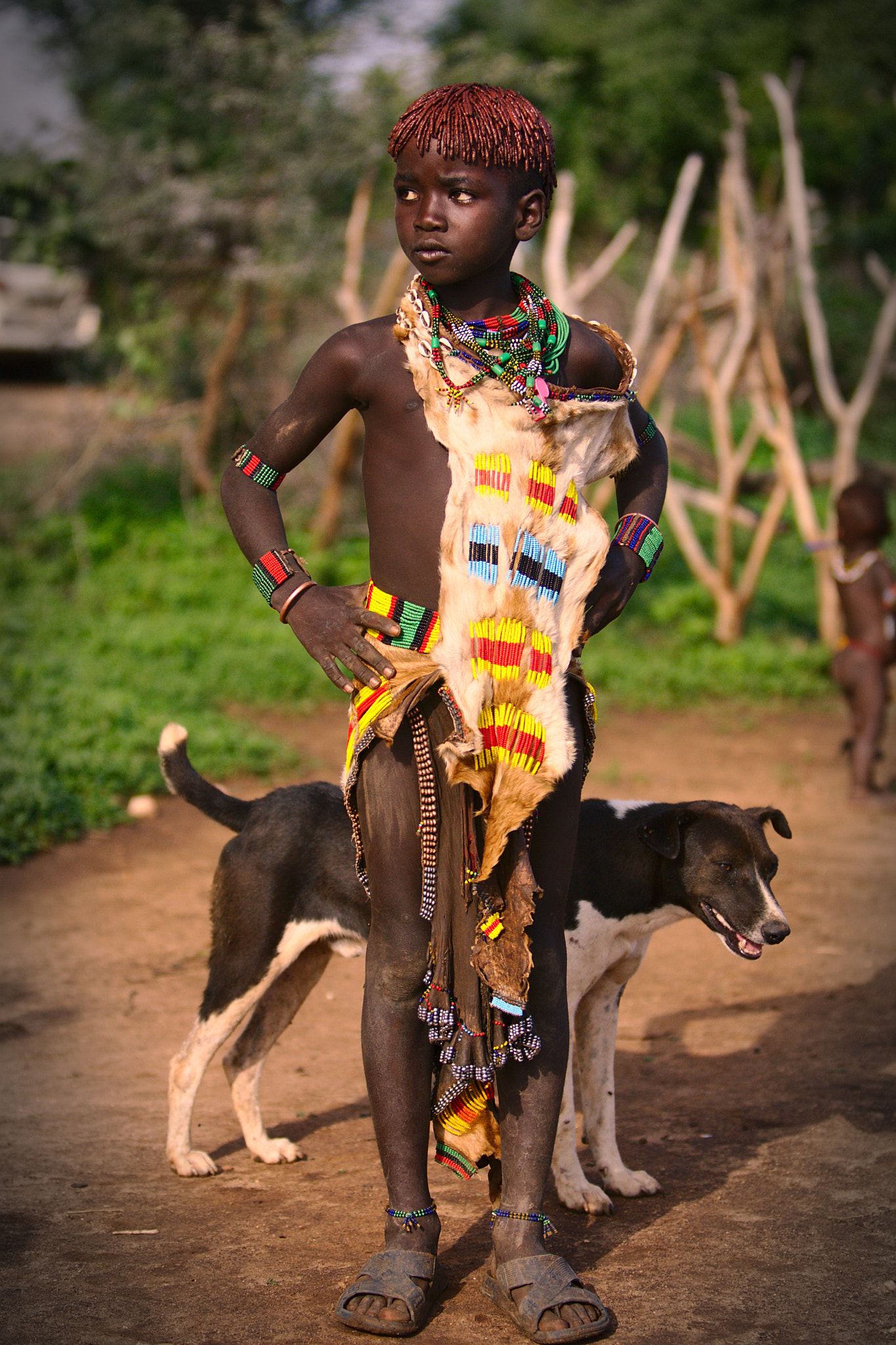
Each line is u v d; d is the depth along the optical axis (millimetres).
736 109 11781
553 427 2787
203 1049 3777
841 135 23828
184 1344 2719
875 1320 2807
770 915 3598
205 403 13859
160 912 6250
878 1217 3324
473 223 2693
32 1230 3312
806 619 12922
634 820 3766
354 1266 3094
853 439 11719
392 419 2807
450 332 2760
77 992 5301
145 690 9594
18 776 7477
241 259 13359
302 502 13539
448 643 2711
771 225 14820
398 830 2797
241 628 11391
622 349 3006
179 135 14023
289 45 13430
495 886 2736
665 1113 4156
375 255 13984
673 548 14539
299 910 3834
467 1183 3650
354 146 13305
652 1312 2848
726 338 17062
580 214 22516
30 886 6574
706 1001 5277
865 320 20953
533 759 2686
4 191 13609
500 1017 2738
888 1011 5102
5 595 12312
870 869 7004
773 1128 3986
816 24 23766
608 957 3693
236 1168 3789
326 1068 4652
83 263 14133
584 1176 3668
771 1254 3139
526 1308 2705
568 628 2811
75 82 16312
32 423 16844
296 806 3926
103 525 13492
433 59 13906
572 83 21672
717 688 10961
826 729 10148
